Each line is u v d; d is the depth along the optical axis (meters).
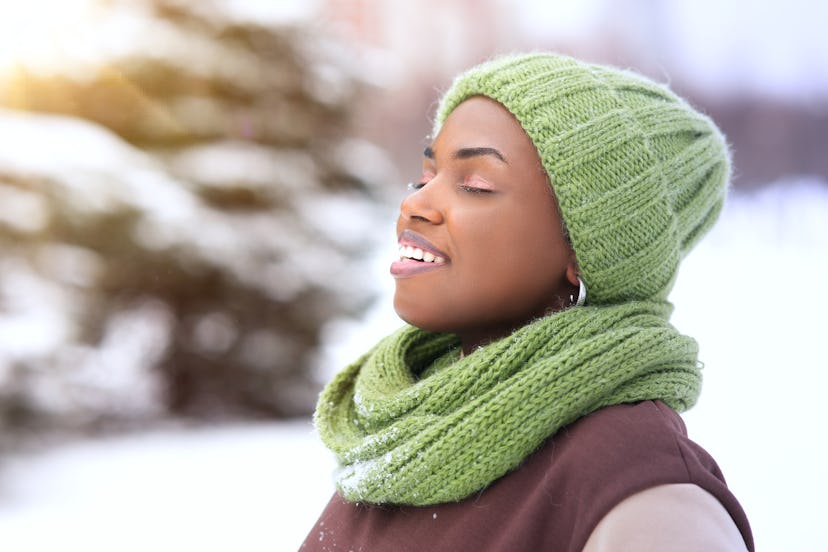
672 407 1.09
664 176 1.18
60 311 5.62
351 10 16.88
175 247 6.22
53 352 5.08
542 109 1.13
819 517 3.66
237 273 6.55
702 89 18.14
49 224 5.72
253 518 4.40
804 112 17.67
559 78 1.16
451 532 1.05
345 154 7.56
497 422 1.02
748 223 14.86
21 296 5.28
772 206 15.96
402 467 1.06
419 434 1.07
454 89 1.24
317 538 1.29
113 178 5.85
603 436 0.98
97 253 6.05
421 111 16.27
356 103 7.63
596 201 1.12
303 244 6.86
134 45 6.62
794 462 4.39
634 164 1.14
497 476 1.03
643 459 0.93
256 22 6.93
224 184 6.73
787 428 5.01
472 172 1.16
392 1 17.16
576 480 0.96
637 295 1.19
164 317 6.85
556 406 1.01
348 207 7.23
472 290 1.15
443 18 17.47
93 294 6.26
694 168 1.25
